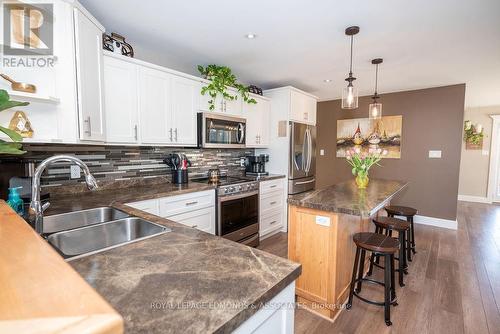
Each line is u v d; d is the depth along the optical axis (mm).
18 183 1650
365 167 2637
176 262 841
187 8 1851
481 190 6180
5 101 919
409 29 2148
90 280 717
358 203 1854
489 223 4352
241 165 3977
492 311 1946
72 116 1609
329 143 5375
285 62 2979
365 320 1859
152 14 1936
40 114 1534
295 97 3850
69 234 1215
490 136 6023
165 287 686
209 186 2645
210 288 687
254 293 668
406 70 3248
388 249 1746
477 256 2971
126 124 2174
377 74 3428
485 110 6059
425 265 2738
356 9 1849
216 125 2963
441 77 3572
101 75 1915
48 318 301
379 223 2377
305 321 1856
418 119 4301
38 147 1890
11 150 904
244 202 3059
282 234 3732
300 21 2029
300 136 3900
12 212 812
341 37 2312
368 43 2436
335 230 1838
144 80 2299
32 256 491
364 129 4883
